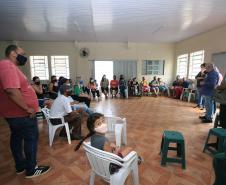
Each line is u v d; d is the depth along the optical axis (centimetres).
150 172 206
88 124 158
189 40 745
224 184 124
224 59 539
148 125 377
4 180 194
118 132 258
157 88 806
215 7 395
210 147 258
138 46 856
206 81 400
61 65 836
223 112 275
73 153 256
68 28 577
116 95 800
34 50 812
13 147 198
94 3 370
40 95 461
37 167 207
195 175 200
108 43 841
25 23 514
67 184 186
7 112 173
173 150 247
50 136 282
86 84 852
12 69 157
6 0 354
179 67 840
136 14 442
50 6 388
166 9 409
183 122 399
